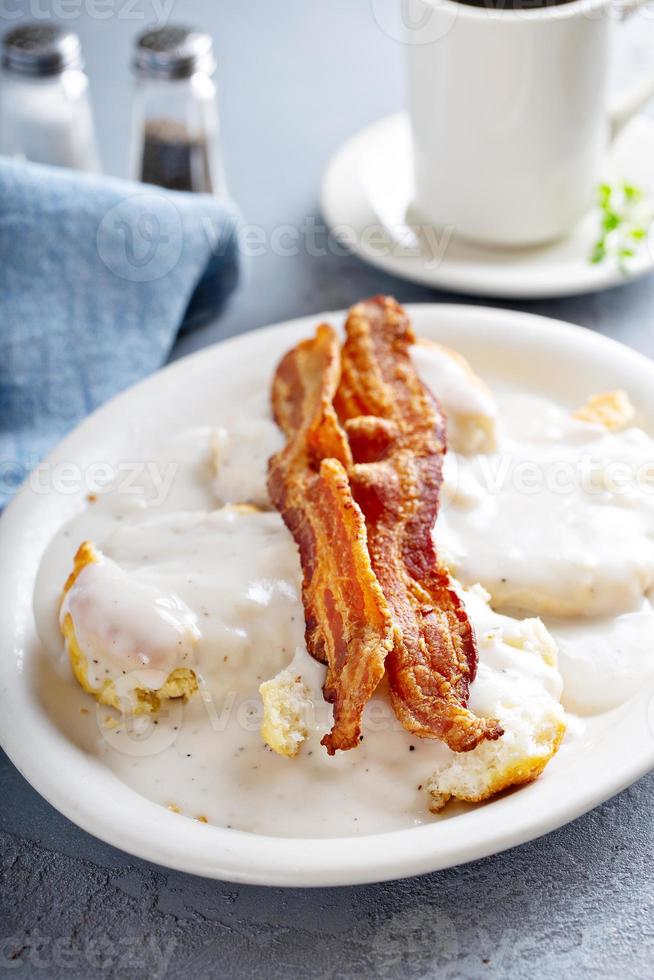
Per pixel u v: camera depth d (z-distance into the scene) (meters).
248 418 0.80
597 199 0.92
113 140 1.04
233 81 1.09
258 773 0.70
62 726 0.71
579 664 0.72
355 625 0.70
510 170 0.89
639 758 0.68
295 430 0.78
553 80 0.86
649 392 0.80
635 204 0.93
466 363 0.82
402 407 0.77
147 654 0.71
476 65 0.87
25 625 0.74
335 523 0.72
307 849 0.66
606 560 0.74
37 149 0.98
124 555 0.75
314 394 0.78
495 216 0.90
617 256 0.90
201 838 0.67
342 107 1.06
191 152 0.96
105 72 1.09
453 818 0.67
